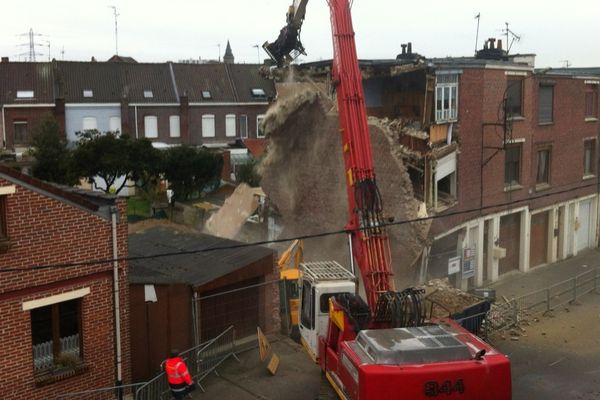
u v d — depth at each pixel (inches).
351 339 515.5
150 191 1743.4
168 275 673.6
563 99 1227.9
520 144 1119.0
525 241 1159.6
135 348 649.0
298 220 1007.6
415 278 890.1
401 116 964.0
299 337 745.6
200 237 844.6
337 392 512.7
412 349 436.8
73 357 540.1
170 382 533.3
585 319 877.2
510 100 1088.2
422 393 422.0
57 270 519.2
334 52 663.8
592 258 1307.8
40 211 506.0
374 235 593.9
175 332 656.4
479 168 1014.4
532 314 895.1
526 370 692.1
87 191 593.6
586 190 1349.7
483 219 1041.5
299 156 987.9
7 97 2105.1
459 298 775.7
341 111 654.5
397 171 880.3
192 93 2383.1
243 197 1219.2
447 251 980.6
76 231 530.0
